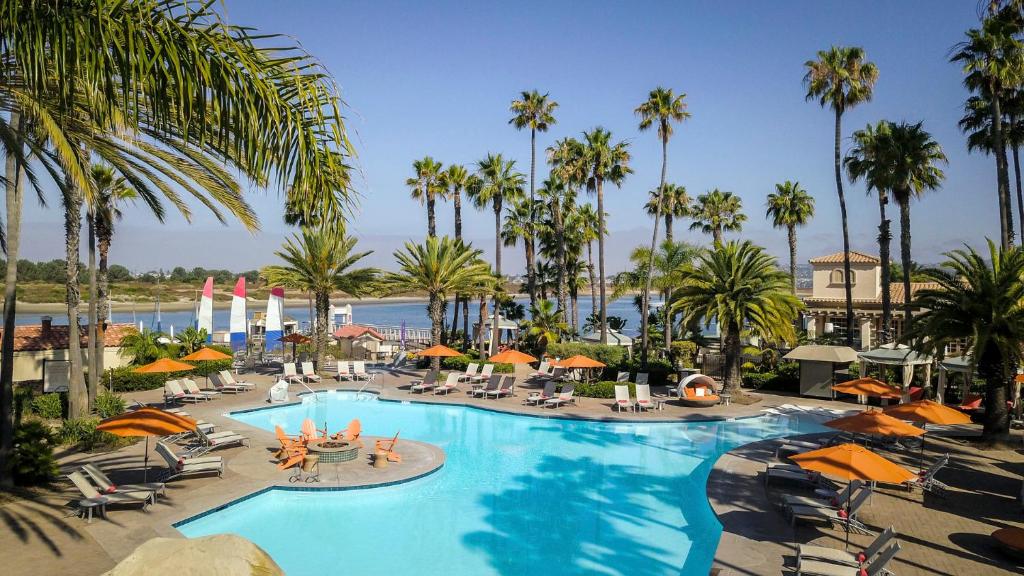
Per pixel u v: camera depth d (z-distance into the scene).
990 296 19.09
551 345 37.31
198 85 4.43
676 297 28.88
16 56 4.41
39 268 89.12
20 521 12.05
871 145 35.03
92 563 10.36
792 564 10.97
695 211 60.22
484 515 14.35
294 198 4.85
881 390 20.36
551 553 12.36
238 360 38.16
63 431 18.55
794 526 12.83
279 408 26.39
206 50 4.45
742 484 15.69
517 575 11.42
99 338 25.47
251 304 127.31
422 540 12.93
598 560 12.06
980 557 11.38
